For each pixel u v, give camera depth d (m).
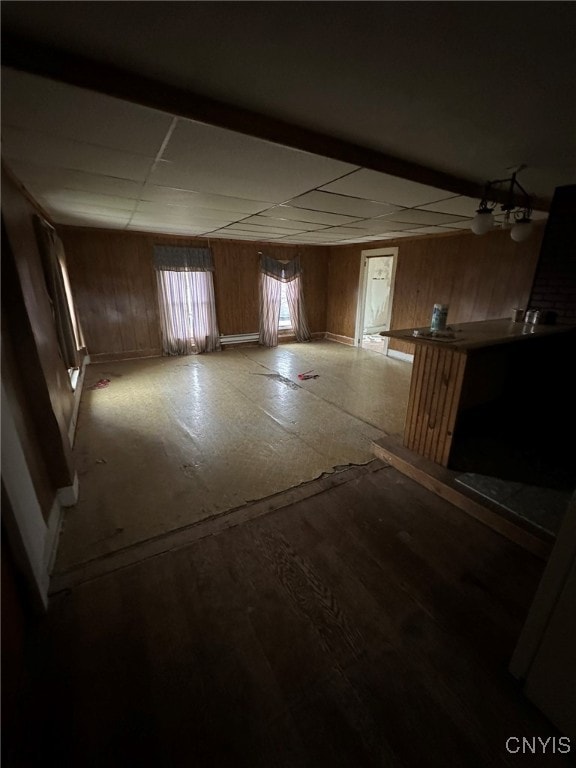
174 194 2.79
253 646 1.36
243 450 2.92
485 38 1.05
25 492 1.52
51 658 1.30
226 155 1.88
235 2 0.90
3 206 1.73
